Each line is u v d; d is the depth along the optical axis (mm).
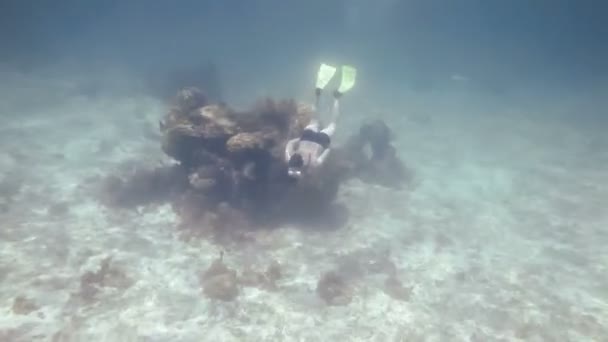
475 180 14156
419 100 28453
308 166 8281
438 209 11766
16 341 6027
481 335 6996
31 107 17406
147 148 14383
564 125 22859
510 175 14789
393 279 8266
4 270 7551
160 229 9453
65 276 7602
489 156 16891
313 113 9898
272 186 9734
